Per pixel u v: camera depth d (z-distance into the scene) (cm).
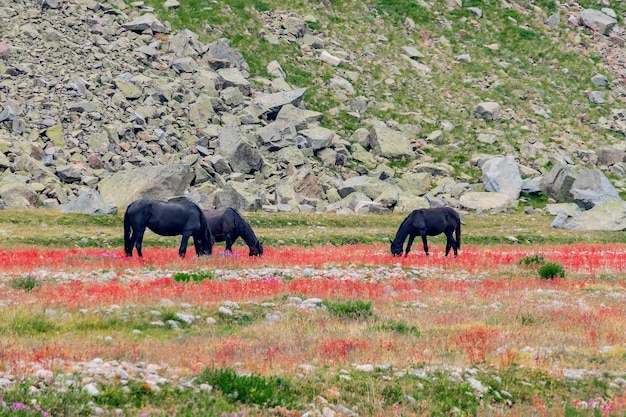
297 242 12469
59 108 17512
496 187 18675
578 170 19962
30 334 5141
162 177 15300
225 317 6116
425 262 9862
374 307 6794
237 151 17500
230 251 9862
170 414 3662
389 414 4025
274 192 16712
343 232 13550
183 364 4459
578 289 8306
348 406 4100
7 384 3662
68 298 6253
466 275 9119
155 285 7131
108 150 16762
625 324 6347
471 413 4203
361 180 17612
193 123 18712
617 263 10356
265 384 4056
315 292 7300
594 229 15350
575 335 5903
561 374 4872
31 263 8381
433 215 10369
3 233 11256
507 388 4612
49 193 14738
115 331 5394
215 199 15375
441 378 4572
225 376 4041
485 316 6500
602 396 4628
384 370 4638
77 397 3603
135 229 9056
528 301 7362
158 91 19250
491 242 13725
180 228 9175
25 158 15312
